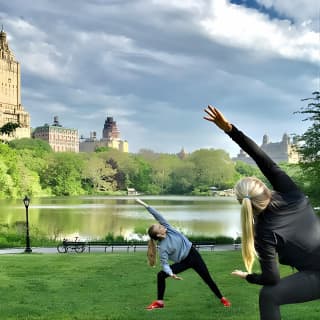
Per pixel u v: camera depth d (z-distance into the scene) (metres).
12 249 26.98
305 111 26.09
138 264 15.56
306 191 26.00
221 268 14.53
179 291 10.65
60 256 18.52
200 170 144.38
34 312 8.67
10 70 195.50
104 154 154.25
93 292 10.79
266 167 4.04
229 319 7.39
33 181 114.50
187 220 51.44
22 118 196.88
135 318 7.74
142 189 149.88
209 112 4.08
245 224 3.80
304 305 8.67
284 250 3.82
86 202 94.00
